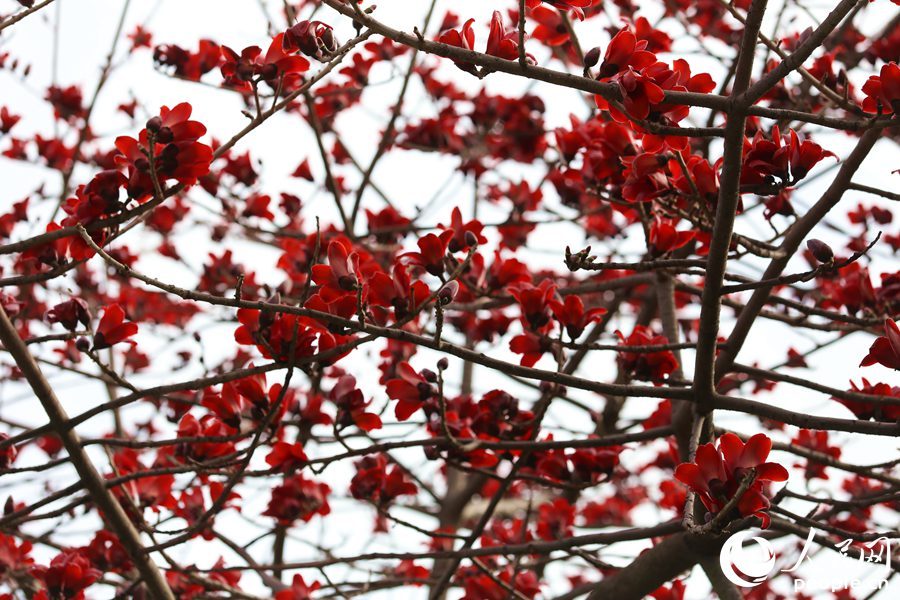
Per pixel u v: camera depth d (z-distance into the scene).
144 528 3.36
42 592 3.53
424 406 3.34
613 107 2.59
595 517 6.94
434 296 2.62
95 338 2.93
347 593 3.99
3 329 2.90
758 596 5.25
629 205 3.26
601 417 5.11
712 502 2.36
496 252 3.82
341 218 5.27
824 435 4.23
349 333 2.75
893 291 3.40
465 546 3.53
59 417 3.04
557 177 4.29
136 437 5.99
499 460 3.50
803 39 2.68
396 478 3.72
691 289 4.15
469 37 2.52
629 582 3.45
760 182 2.63
